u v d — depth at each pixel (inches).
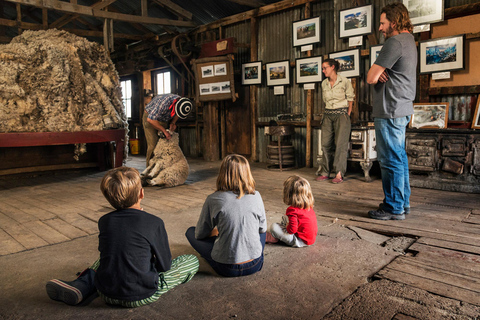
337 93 200.1
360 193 176.4
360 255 98.2
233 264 83.0
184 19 333.4
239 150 321.4
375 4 223.1
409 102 124.6
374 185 195.6
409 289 77.7
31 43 232.7
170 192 189.0
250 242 83.0
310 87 257.0
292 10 267.7
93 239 116.1
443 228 119.4
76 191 199.2
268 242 108.0
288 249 103.4
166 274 76.7
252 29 291.0
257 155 303.6
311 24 251.9
